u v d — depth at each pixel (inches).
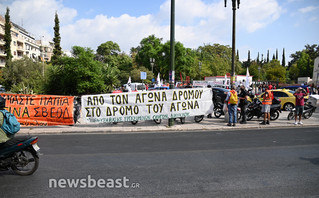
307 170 181.2
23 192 145.1
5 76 1454.2
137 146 256.2
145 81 1867.6
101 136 312.2
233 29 565.0
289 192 143.3
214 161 203.6
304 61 2908.5
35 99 367.9
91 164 196.9
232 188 149.3
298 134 316.8
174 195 139.7
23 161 172.4
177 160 206.5
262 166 190.4
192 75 2266.2
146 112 386.0
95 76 651.5
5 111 170.7
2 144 168.6
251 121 424.5
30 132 334.6
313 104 437.1
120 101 382.3
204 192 143.6
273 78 2534.5
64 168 187.3
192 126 373.1
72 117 370.6
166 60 2054.6
